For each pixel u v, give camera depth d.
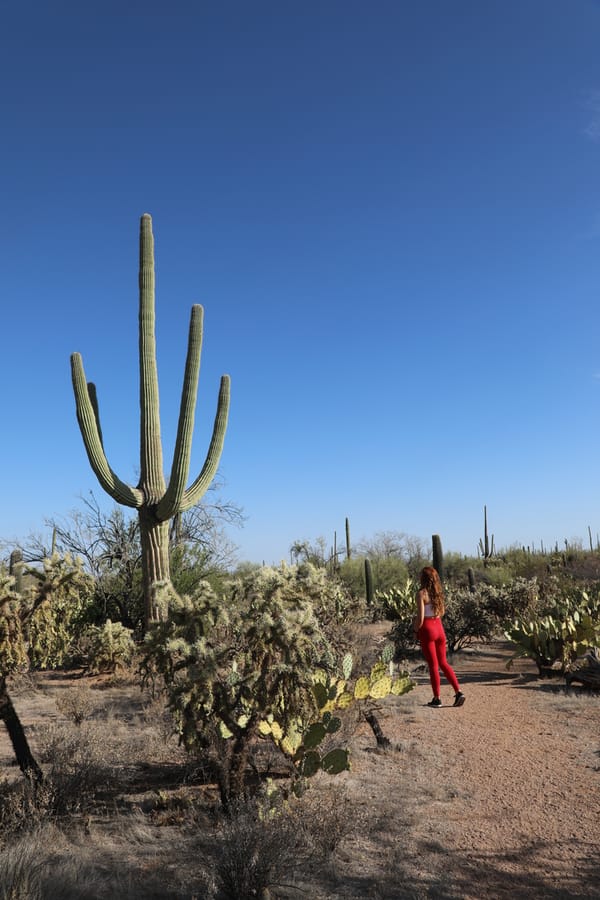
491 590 17.09
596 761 6.20
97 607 14.20
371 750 6.53
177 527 17.09
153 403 12.84
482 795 5.33
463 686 10.21
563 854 4.26
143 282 13.05
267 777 5.51
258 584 5.34
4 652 5.36
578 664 10.48
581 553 37.06
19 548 14.74
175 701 4.94
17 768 6.13
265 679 5.01
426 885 3.83
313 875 3.94
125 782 5.68
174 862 4.11
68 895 3.60
